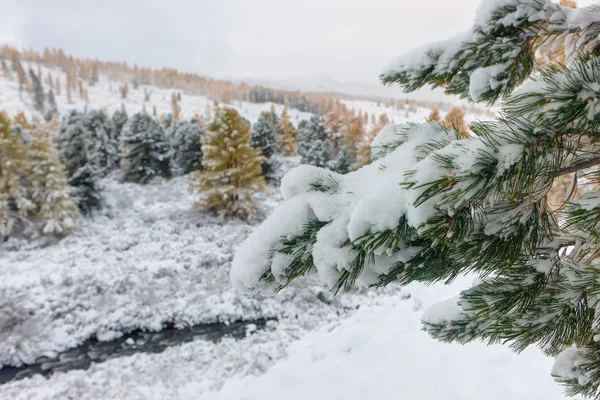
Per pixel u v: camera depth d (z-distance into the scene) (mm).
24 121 31828
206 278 12805
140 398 6727
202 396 6527
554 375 1564
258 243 1145
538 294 1195
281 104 146000
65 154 23953
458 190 864
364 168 1325
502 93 1606
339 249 1044
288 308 10852
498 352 4910
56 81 115812
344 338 6703
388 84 1832
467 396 4156
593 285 1082
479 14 1519
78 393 7305
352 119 46656
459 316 1687
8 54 140750
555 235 1241
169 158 32125
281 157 43719
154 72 161625
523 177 894
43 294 11844
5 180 18016
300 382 5320
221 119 20578
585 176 1153
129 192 27266
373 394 4395
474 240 1092
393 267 1153
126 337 10070
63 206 18281
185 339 9828
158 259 14672
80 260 14742
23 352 9219
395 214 954
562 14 1424
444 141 1233
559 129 925
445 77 1698
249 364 7402
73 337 9914
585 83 913
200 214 21438
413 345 5598
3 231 17250
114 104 114438
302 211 1171
